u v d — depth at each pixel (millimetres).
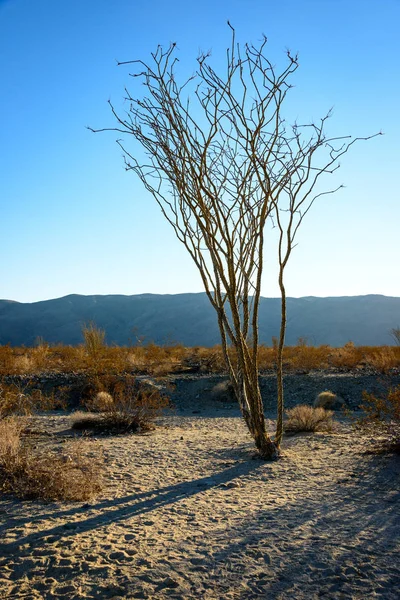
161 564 4512
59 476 6863
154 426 13117
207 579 4262
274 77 8039
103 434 11891
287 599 3957
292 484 7180
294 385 18859
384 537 5074
